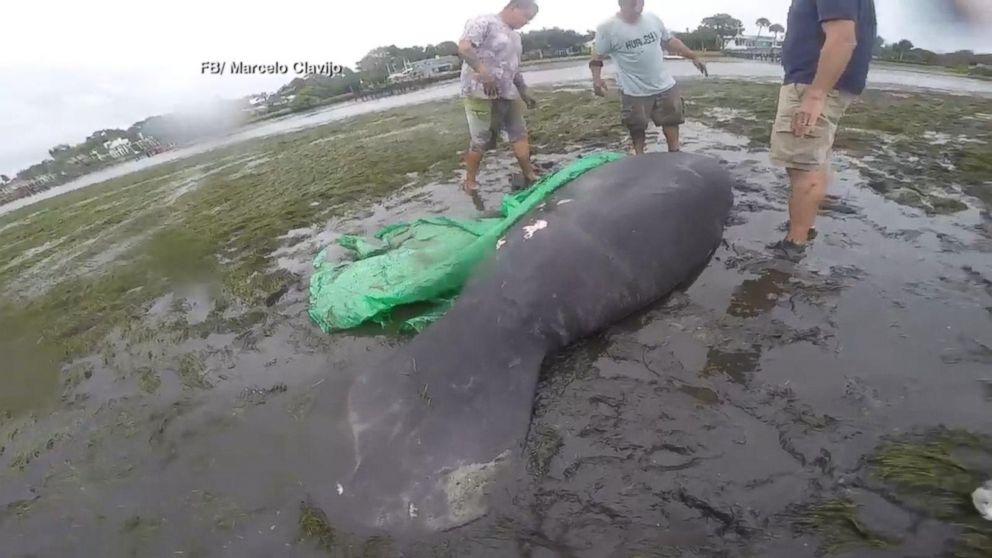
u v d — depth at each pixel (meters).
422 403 3.36
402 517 2.83
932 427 2.99
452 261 4.42
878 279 4.14
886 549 2.44
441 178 7.12
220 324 4.62
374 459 3.11
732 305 4.09
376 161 8.21
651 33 6.22
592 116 8.88
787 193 5.55
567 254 4.04
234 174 9.16
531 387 3.51
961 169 5.74
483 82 5.86
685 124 7.93
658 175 4.70
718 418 3.20
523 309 3.82
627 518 2.73
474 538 2.72
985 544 2.39
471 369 3.52
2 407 4.09
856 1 4.01
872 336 3.63
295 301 4.79
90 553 2.89
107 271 6.00
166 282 5.49
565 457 3.08
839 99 4.42
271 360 4.10
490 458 3.08
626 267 4.11
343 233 5.89
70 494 3.25
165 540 2.89
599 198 4.45
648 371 3.61
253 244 5.98
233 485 3.13
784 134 4.51
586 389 3.53
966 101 7.86
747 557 2.51
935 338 3.55
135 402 3.89
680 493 2.81
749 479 2.84
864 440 2.96
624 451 3.07
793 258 4.50
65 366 4.45
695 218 4.55
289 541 2.79
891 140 6.64
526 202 4.95
